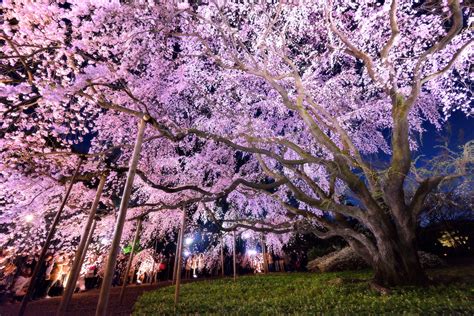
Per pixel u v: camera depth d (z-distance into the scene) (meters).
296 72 11.30
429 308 6.78
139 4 9.70
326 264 18.30
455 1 8.88
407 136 10.51
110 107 8.52
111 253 5.65
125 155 15.33
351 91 13.39
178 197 16.89
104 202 15.56
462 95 11.44
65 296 8.18
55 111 10.61
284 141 11.39
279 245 19.94
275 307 8.41
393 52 11.27
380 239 10.40
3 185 11.71
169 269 24.34
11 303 12.74
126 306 11.02
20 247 14.23
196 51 13.36
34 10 8.42
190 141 16.78
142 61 12.27
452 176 9.61
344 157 10.52
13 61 9.64
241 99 14.71
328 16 10.91
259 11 11.35
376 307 7.29
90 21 9.16
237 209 19.53
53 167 12.97
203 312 8.77
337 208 11.02
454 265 14.16
